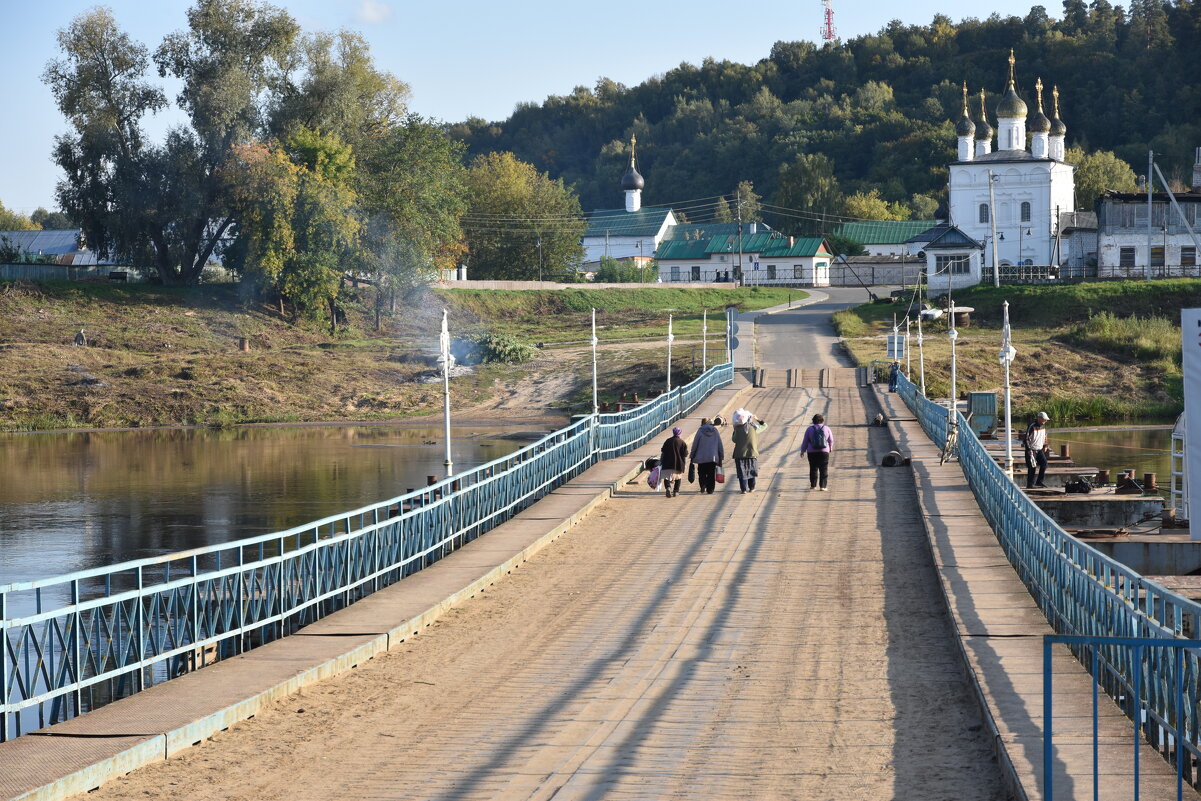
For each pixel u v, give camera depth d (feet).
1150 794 34.68
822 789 38.78
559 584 74.79
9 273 334.24
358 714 47.80
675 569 79.20
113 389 255.91
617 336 329.72
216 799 38.22
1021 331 309.63
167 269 334.44
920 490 108.37
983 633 56.49
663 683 52.54
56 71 317.83
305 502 139.74
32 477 163.53
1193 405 66.33
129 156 321.73
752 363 268.62
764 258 515.50
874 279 511.81
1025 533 71.67
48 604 86.58
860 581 74.54
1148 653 41.42
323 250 321.73
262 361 282.97
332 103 343.67
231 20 326.85
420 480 157.58
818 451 114.21
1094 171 533.14
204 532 120.37
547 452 109.50
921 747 42.98
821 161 627.46
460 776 40.47
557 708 48.75
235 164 318.65
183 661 53.52
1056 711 43.60
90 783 38.55
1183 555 95.14
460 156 369.91
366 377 280.10
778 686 51.88
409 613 63.00
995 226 379.14
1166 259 348.79
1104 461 175.94
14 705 42.93
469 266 488.44
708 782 39.68
